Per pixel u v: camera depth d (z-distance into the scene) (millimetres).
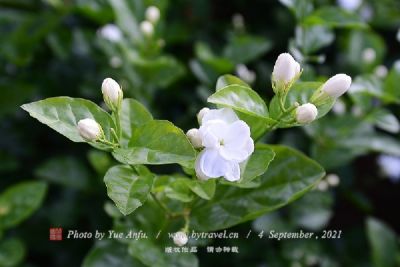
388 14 604
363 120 472
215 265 506
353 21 437
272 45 614
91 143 300
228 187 344
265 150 313
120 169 303
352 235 563
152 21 501
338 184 550
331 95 309
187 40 617
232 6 665
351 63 559
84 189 505
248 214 330
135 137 300
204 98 505
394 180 629
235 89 304
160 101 561
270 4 641
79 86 548
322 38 447
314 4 588
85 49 568
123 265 377
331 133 475
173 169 500
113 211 371
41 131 569
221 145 290
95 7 536
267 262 497
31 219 536
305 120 299
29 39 540
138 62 487
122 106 331
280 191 337
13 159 527
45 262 568
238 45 527
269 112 319
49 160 511
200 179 297
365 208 553
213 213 343
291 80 305
